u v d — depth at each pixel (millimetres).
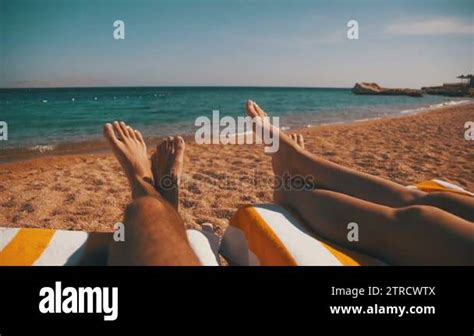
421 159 4797
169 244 1200
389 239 1405
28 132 7336
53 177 4062
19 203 3256
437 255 1276
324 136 6570
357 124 8414
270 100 19578
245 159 4793
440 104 16234
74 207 3189
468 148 5461
